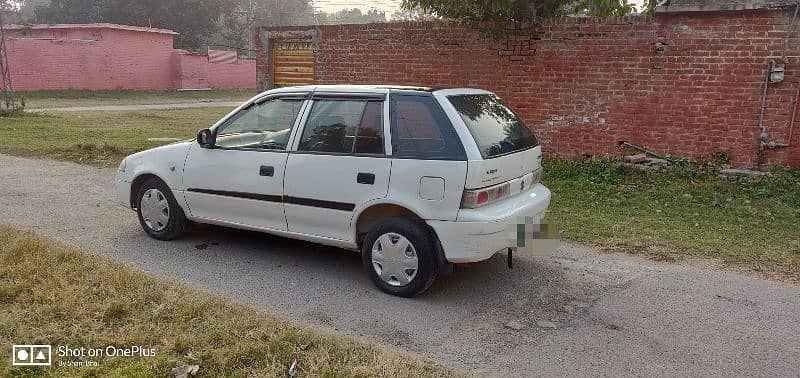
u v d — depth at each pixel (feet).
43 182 30.25
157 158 20.51
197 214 19.89
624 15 30.68
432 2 33.01
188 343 12.55
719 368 12.61
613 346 13.52
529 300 16.15
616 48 30.42
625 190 27.71
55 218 23.32
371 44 37.63
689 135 29.45
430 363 12.27
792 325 14.69
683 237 21.43
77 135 49.06
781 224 22.72
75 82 108.68
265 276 17.63
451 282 17.40
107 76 113.91
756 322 14.84
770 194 25.93
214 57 133.59
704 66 28.55
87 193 27.94
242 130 18.90
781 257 19.39
